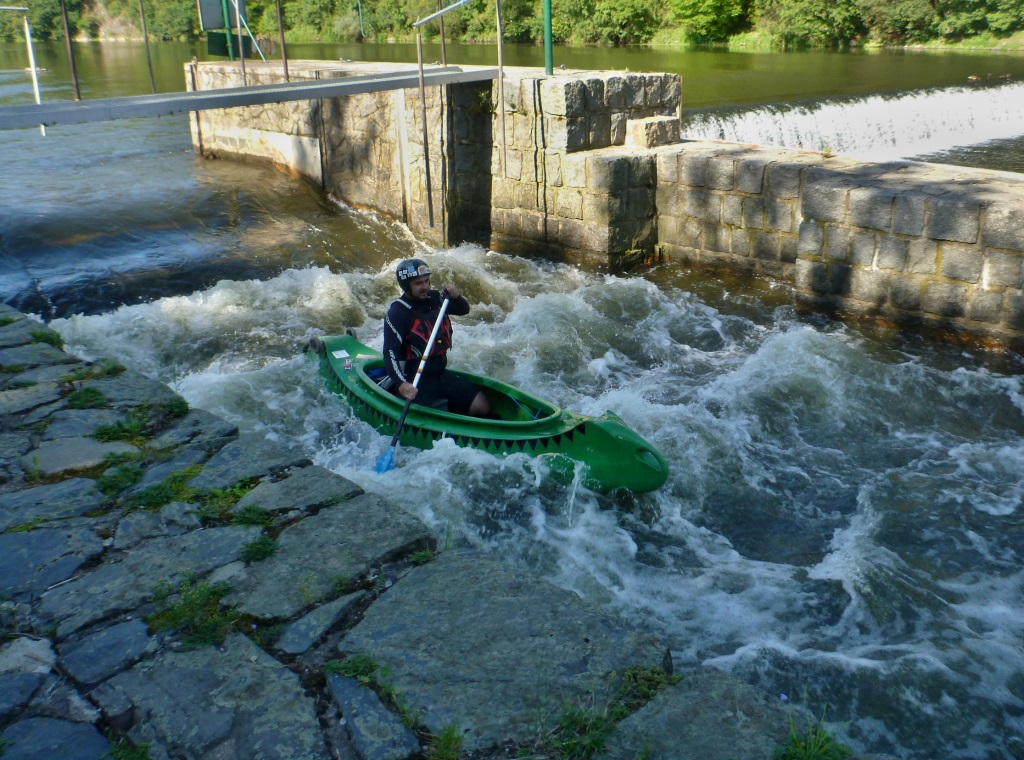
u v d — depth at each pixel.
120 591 2.95
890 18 29.81
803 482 5.57
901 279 7.86
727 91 19.45
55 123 6.98
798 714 2.40
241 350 7.82
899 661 3.90
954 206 7.36
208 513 3.42
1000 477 5.60
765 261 9.36
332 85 8.68
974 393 6.75
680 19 33.78
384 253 10.83
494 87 10.09
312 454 5.74
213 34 11.55
